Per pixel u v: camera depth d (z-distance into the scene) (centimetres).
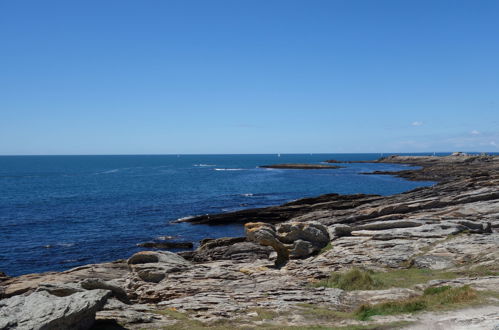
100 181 14175
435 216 4438
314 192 10331
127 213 7262
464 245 3048
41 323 1270
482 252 2803
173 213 7269
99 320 1540
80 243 5084
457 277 2406
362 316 1703
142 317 1623
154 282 2753
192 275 2738
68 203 8531
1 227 6016
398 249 3192
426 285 2217
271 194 9975
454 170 14462
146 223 6347
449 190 6372
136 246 4953
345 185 12056
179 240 5281
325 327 1557
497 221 4009
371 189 10944
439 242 3266
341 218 5072
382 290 2225
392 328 1495
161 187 11850
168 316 1723
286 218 6259
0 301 1445
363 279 2398
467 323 1466
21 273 3944
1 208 7856
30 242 5125
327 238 3681
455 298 1820
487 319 1489
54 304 1413
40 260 4375
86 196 9750
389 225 3947
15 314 1346
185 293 2344
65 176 17025
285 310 1850
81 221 6506
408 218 4597
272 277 2714
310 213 5759
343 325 1599
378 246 3325
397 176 15062
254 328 1575
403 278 2503
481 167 15312
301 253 3412
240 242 4103
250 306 1952
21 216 6950
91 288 1938
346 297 2122
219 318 1725
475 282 2145
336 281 2472
